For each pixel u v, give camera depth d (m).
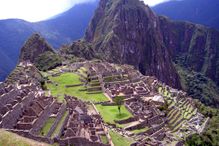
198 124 165.12
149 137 119.31
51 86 180.50
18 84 147.38
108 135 102.12
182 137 138.75
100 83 182.75
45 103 102.31
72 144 83.31
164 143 124.38
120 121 127.88
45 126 90.06
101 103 149.88
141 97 165.12
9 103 93.56
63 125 95.81
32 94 111.25
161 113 150.12
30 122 85.62
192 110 189.00
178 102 190.50
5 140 69.50
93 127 99.88
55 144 81.56
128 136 113.88
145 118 133.50
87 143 85.31
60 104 109.44
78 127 92.25
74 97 142.38
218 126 176.75
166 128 141.88
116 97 152.12
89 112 122.81
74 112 108.44
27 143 70.44
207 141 146.00
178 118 162.00
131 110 139.12
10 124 84.75
